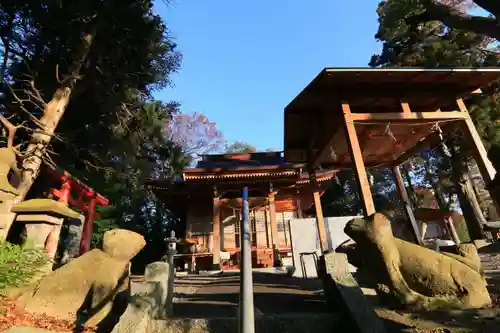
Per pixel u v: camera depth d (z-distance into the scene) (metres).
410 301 4.11
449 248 7.43
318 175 17.62
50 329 4.14
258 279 9.38
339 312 4.04
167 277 4.50
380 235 4.48
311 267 9.94
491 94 13.45
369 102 7.66
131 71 11.79
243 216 2.38
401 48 16.64
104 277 4.81
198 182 16.50
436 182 24.72
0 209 5.61
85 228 11.12
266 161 20.75
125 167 16.78
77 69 10.08
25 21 10.06
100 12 9.85
